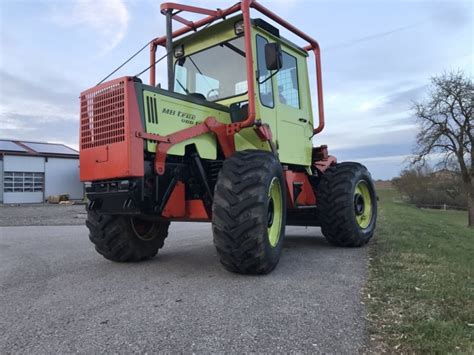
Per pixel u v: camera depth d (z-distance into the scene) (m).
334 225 5.44
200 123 4.16
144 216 4.02
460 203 39.09
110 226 4.32
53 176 28.22
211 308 2.77
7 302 2.99
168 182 3.89
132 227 4.38
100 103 3.73
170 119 3.85
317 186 5.68
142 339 2.26
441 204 41.41
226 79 4.70
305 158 5.53
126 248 4.37
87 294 3.16
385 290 3.19
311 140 5.77
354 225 5.44
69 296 3.11
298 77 5.52
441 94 27.16
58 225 10.58
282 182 4.09
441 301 2.90
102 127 3.70
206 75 4.85
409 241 5.98
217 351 2.13
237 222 3.50
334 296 3.06
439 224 13.30
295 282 3.47
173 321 2.53
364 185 6.02
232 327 2.44
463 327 2.41
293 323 2.51
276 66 4.16
